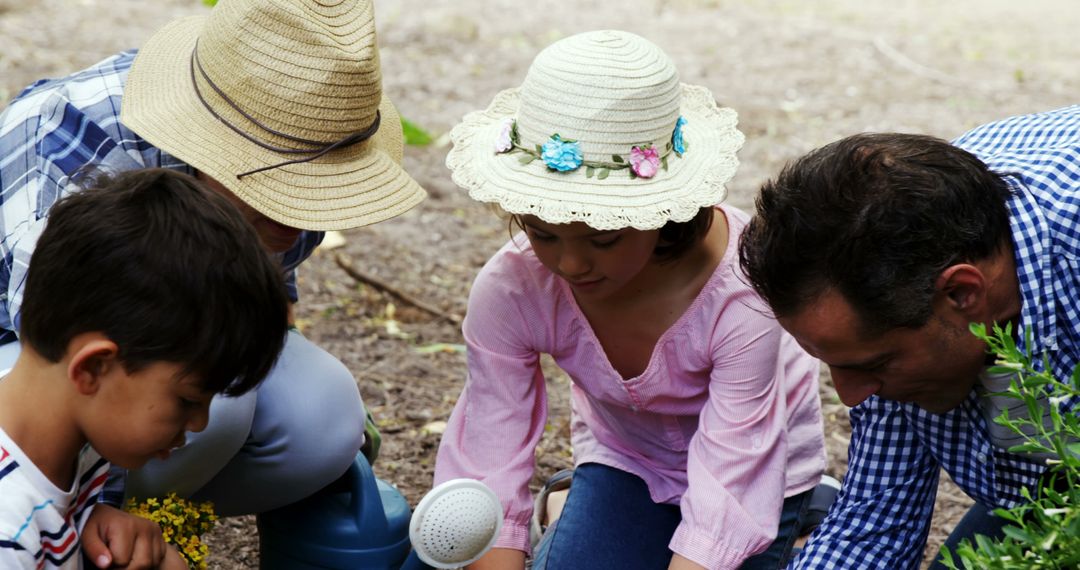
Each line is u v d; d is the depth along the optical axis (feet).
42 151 7.10
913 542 7.15
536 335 7.39
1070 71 24.04
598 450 8.17
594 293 6.75
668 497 7.90
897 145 5.63
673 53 24.41
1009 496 6.78
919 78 23.24
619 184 6.41
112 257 5.15
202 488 7.49
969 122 20.29
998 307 5.80
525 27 26.08
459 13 25.43
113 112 7.38
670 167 6.61
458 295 13.66
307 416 7.15
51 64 19.71
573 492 8.09
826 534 7.18
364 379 11.60
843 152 5.59
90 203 5.29
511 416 7.47
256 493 7.37
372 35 7.19
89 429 5.45
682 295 7.11
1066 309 5.95
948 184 5.44
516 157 6.62
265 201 6.87
